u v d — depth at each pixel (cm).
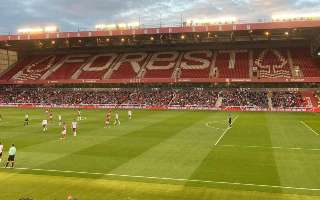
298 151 3203
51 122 5356
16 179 2380
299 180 2339
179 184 2261
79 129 4616
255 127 4722
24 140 3819
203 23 7900
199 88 8494
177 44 9481
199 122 5269
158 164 2762
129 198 2003
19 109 7606
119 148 3366
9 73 9550
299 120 5512
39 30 8738
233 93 7950
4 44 9381
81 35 8350
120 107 7894
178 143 3594
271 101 7412
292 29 7681
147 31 8006
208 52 9331
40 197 2020
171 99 7981
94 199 1988
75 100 8412
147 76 8569
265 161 2841
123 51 9962
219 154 3091
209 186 2219
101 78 8725
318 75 7719
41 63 9850
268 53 8875
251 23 7462
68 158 2980
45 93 8981
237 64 8569
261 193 2088
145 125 4962
